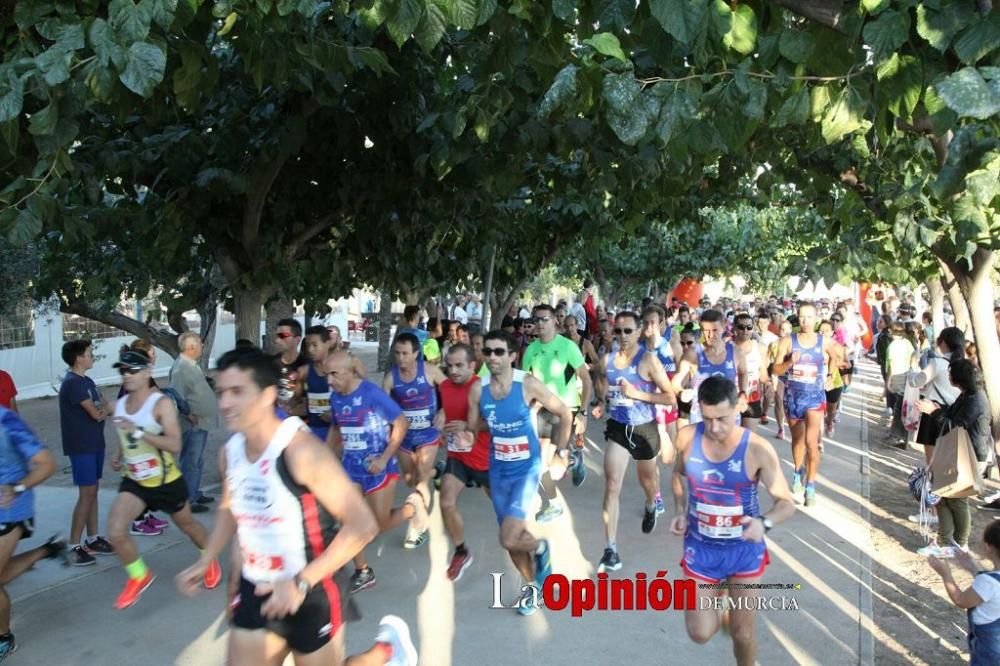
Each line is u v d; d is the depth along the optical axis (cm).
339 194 838
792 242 2706
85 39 392
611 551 623
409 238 990
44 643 507
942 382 764
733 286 4978
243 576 321
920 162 732
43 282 1073
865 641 503
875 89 384
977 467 629
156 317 1179
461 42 677
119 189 804
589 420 1420
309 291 999
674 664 473
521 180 813
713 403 400
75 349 665
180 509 561
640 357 650
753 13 374
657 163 685
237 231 852
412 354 670
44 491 933
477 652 489
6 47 449
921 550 676
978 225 439
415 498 595
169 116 702
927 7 315
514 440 545
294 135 721
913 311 1689
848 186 764
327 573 301
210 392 802
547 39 448
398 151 840
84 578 624
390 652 382
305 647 315
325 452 306
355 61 605
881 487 931
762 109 366
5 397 716
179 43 473
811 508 812
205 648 500
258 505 307
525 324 1416
